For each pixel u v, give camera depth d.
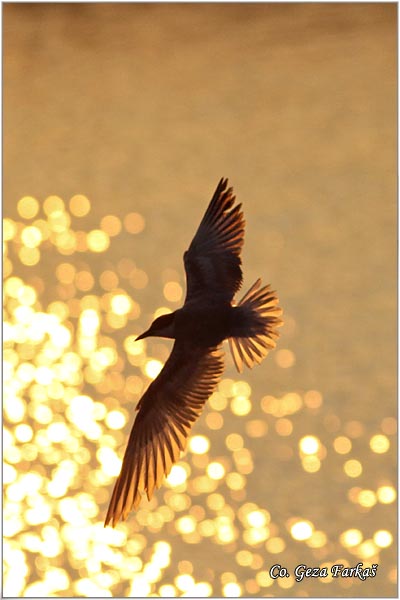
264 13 37.97
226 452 17.77
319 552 15.13
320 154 29.31
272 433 18.28
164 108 33.31
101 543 15.55
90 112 33.72
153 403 7.73
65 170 30.73
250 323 7.34
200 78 34.62
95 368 21.33
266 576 14.65
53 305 24.44
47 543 15.62
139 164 30.44
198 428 18.55
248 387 19.72
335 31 35.75
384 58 33.81
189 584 14.55
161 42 37.16
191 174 29.59
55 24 39.66
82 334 22.89
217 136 31.17
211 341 7.41
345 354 20.70
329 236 25.58
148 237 26.89
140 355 21.84
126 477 7.72
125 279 25.25
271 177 28.66
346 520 15.80
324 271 24.17
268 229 26.22
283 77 33.81
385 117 30.98
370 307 22.47
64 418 19.48
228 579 14.59
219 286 7.47
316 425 18.45
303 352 20.84
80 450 18.31
